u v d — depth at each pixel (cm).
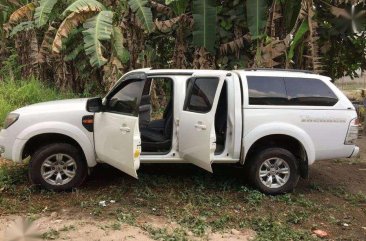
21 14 1163
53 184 563
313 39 927
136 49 1072
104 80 1104
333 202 587
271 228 484
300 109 586
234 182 631
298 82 598
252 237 461
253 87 583
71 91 1310
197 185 614
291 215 523
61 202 536
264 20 948
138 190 580
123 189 580
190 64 1144
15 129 557
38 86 1209
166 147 587
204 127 537
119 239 438
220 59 1070
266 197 580
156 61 1284
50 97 1162
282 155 589
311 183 661
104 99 582
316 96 596
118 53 955
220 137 596
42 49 1112
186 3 1026
